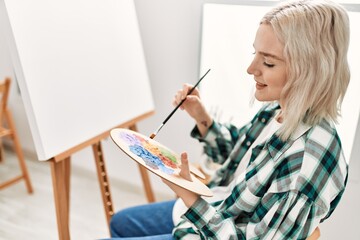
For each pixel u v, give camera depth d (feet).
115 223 4.02
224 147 4.02
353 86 4.18
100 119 4.35
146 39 5.57
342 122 4.37
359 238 4.83
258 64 2.86
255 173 2.98
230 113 5.16
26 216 6.39
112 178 7.17
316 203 2.65
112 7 4.46
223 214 3.08
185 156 2.90
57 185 3.90
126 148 2.97
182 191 2.99
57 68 3.72
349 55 4.09
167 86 5.69
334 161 2.76
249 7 4.50
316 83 2.62
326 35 2.58
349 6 3.90
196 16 4.99
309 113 2.79
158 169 2.91
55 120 3.74
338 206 4.79
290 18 2.59
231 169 3.78
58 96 3.76
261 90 2.97
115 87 4.57
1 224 6.17
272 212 2.72
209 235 2.95
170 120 5.87
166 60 5.53
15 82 7.64
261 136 3.49
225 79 5.03
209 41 4.98
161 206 4.18
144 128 6.23
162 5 5.21
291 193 2.64
